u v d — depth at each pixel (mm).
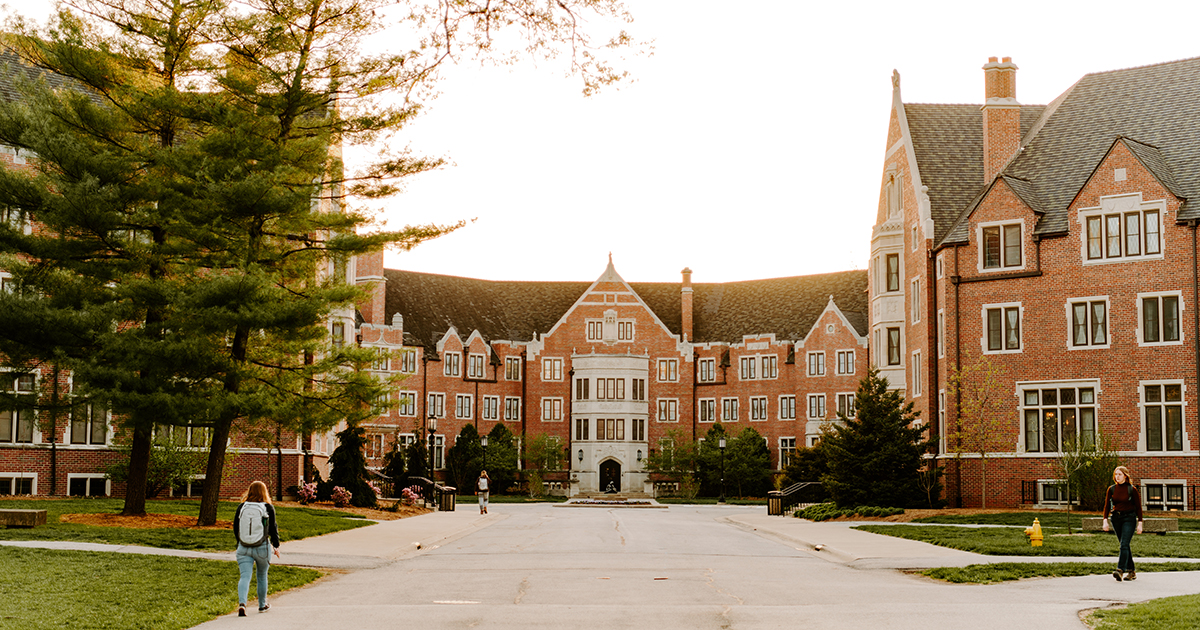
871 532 30547
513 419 83875
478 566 21438
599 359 82500
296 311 25000
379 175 27031
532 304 89125
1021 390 42188
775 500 44625
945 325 43938
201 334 24781
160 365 24531
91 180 24078
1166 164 41844
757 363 81750
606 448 81500
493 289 89625
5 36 25469
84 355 25516
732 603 15477
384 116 26266
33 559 18031
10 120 24859
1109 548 23016
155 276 26688
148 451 27781
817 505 42250
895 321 49875
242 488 42344
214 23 25625
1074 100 46594
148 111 26078
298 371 27781
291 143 26375
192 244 25719
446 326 82938
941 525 31812
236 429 29203
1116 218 41219
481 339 82875
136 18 25719
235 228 25750
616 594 16625
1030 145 46125
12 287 26047
